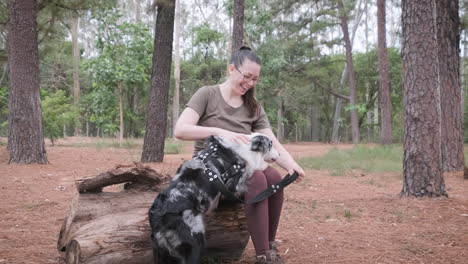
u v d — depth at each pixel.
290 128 47.47
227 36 34.00
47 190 7.28
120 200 3.53
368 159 14.77
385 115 24.52
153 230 2.96
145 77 19.66
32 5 10.43
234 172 3.20
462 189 8.05
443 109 10.89
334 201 6.79
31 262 3.75
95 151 15.95
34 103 10.55
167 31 11.66
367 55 36.75
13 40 10.37
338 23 31.22
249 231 3.43
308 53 33.28
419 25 6.47
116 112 20.55
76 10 14.17
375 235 4.79
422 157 6.61
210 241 3.64
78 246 3.15
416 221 5.42
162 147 11.88
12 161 10.44
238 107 3.59
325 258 3.99
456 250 4.22
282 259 3.74
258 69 3.48
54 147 18.47
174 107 32.53
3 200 6.38
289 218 5.62
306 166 12.86
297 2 28.72
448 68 10.85
